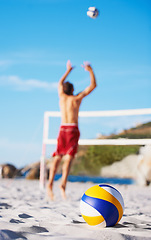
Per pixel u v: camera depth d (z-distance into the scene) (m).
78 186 9.17
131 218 2.66
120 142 6.45
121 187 9.35
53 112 7.18
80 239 1.71
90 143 6.69
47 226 2.18
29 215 2.82
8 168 14.45
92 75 4.17
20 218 2.60
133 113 6.49
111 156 12.29
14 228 2.05
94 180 11.82
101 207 2.19
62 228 2.07
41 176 7.27
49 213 3.00
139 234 1.99
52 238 1.75
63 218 2.71
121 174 11.67
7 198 4.72
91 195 2.26
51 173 4.18
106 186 2.36
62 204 4.01
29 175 13.41
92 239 1.73
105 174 12.41
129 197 5.69
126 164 11.60
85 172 12.68
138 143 6.29
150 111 6.31
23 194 5.59
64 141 4.13
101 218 2.18
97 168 12.55
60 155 4.21
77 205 3.93
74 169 13.02
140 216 2.95
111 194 2.27
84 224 2.37
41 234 1.91
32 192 6.10
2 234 1.74
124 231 2.09
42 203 4.07
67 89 4.36
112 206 2.21
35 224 2.27
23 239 1.72
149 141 6.17
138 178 10.84
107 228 2.21
